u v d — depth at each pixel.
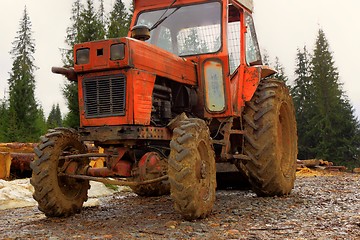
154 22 6.46
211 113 5.81
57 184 5.03
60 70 4.92
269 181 6.29
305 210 5.04
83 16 22.56
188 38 6.26
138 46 4.86
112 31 22.64
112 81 4.82
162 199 6.96
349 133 37.06
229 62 6.35
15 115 29.14
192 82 5.81
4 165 9.34
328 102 38.91
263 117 6.27
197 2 6.32
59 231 4.23
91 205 6.24
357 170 18.28
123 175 4.93
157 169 4.93
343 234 3.62
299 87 45.91
